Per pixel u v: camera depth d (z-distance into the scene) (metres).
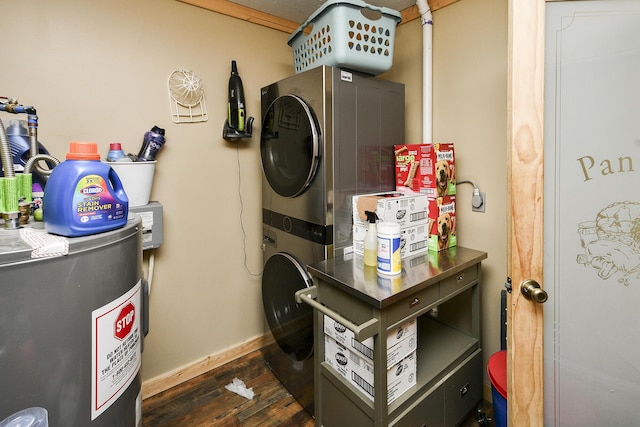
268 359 2.02
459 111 1.74
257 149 2.11
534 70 1.02
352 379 1.32
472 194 1.73
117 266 0.84
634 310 1.06
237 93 1.83
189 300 1.92
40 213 0.99
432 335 1.72
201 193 1.91
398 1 1.86
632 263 1.05
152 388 1.80
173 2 1.73
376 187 1.66
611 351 1.09
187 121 1.82
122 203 0.88
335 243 1.51
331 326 1.40
